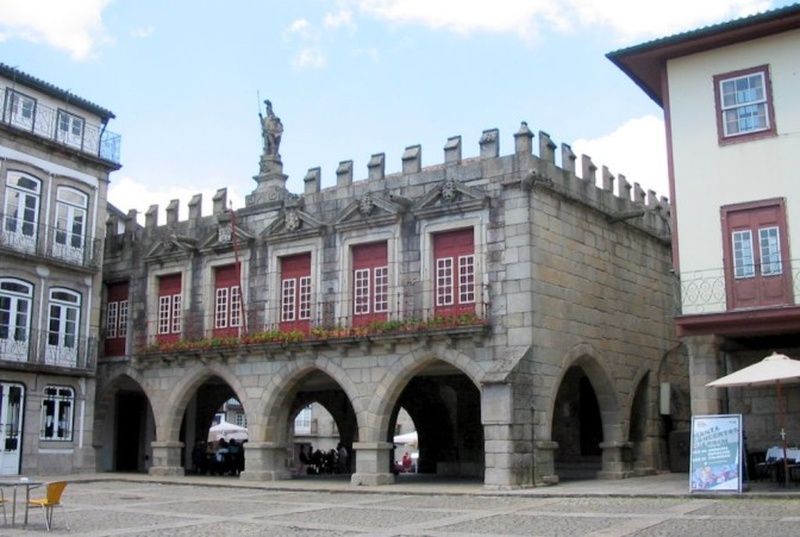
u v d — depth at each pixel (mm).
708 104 20703
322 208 27422
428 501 19594
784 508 15148
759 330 19188
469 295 24125
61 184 30531
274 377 27500
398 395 25156
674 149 20938
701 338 19844
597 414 29250
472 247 24250
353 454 35531
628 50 21125
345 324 26109
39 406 29219
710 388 19484
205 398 35531
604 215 26594
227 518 16375
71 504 19562
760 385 20250
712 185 20328
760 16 19578
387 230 25750
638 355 27547
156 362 30609
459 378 31188
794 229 19266
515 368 21969
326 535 13641
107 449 33375
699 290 19984
